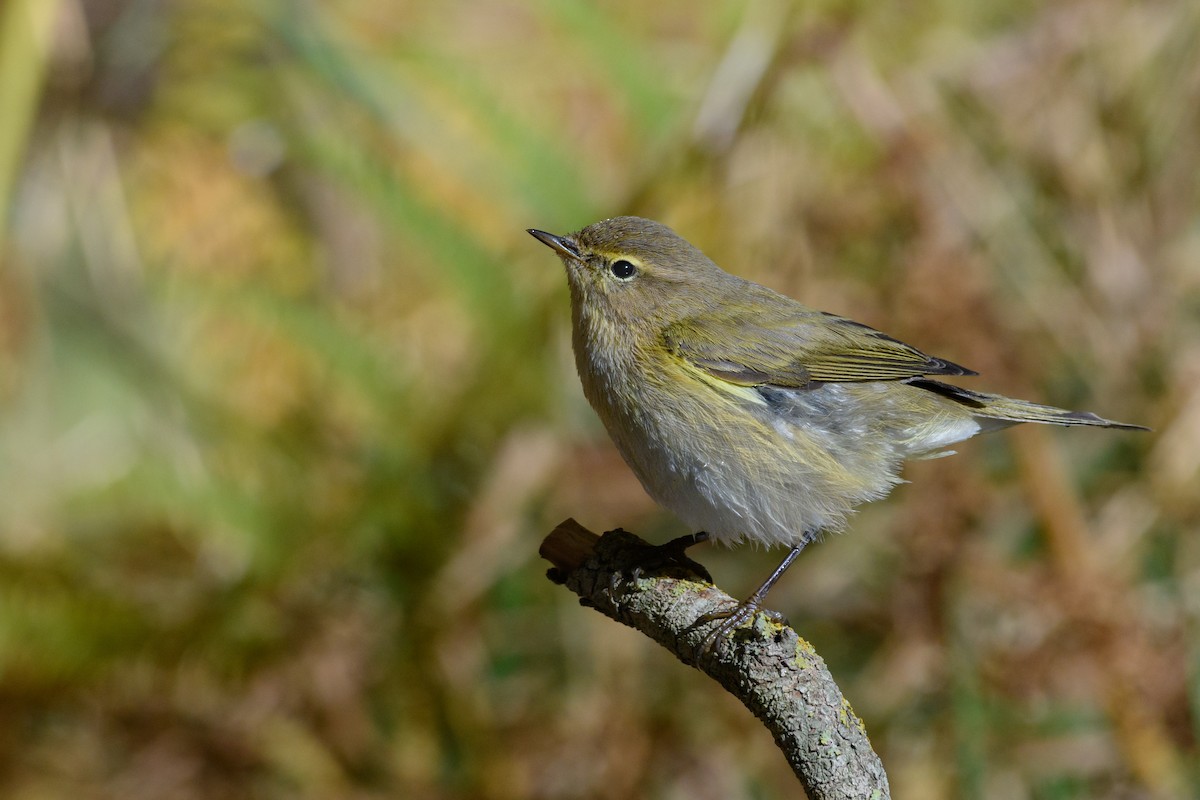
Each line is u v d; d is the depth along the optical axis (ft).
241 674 30.94
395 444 31.53
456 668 31.99
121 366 32.14
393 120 32.68
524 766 32.19
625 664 33.45
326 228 34.60
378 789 31.27
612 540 22.30
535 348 32.19
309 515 31.27
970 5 38.37
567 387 33.35
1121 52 37.73
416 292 33.83
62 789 29.96
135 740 30.37
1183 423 36.04
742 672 19.38
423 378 32.37
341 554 31.32
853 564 35.22
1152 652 32.73
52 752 30.17
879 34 36.22
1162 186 37.81
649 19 36.78
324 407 31.63
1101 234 37.42
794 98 34.76
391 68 33.19
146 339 32.48
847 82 34.45
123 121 35.04
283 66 35.17
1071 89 37.70
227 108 35.32
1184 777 32.48
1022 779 32.91
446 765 32.01
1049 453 33.91
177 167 34.65
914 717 33.78
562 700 32.96
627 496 32.65
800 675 19.10
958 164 36.11
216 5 35.32
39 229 33.71
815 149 34.91
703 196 33.60
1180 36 37.63
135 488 31.32
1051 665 32.65
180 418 31.65
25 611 29.96
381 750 31.55
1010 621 33.40
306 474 31.42
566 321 32.99
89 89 34.81
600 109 34.68
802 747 18.98
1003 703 33.50
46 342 33.04
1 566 30.14
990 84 37.55
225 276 33.40
